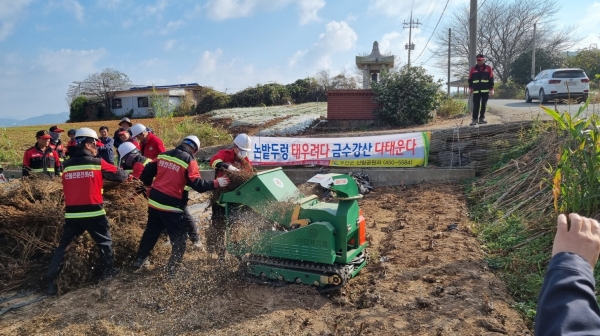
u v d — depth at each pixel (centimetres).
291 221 564
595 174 593
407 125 1580
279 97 3756
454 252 634
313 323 475
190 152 641
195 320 493
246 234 579
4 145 1848
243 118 2141
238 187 605
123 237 664
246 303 529
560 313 128
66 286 588
